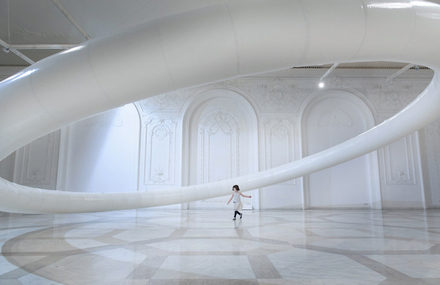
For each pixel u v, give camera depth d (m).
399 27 2.82
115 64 2.56
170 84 2.77
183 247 4.09
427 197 13.54
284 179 11.05
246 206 13.23
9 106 2.62
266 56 2.76
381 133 9.23
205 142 14.15
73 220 8.19
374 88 14.24
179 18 2.64
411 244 4.21
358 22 2.72
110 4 7.86
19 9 8.47
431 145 14.02
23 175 13.32
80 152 13.92
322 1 2.71
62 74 2.58
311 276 2.60
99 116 14.16
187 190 10.77
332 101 14.41
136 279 2.56
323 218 8.77
